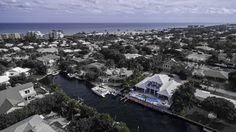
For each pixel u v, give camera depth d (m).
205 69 92.88
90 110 49.78
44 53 132.75
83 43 185.38
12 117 44.19
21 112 46.44
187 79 86.38
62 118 50.09
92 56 126.94
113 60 111.94
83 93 73.88
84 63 107.69
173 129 50.62
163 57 119.69
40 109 50.69
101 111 59.16
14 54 128.50
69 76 91.94
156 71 98.88
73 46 165.25
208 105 51.84
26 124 38.78
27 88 62.84
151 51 143.12
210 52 135.12
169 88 68.06
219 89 74.38
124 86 76.62
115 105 63.72
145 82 73.12
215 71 86.62
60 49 150.38
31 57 117.62
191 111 57.28
